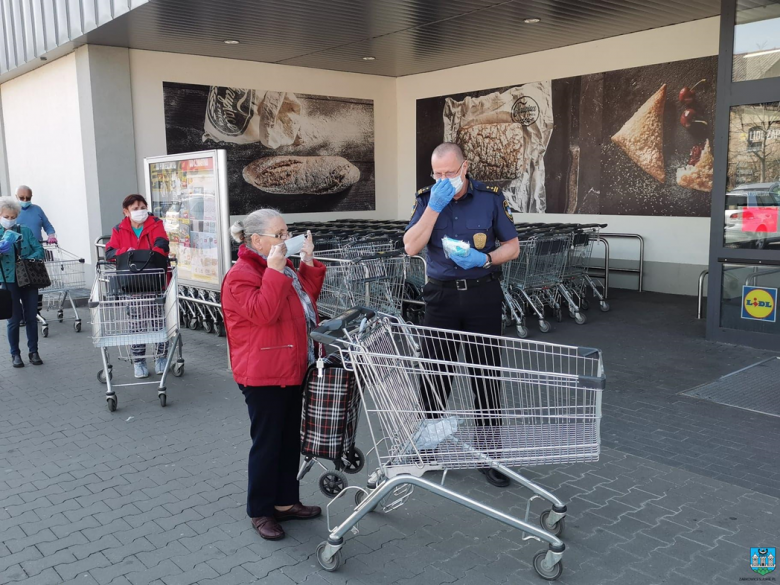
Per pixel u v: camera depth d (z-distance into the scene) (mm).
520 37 9992
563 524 3471
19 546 3354
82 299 10766
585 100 10531
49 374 6586
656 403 5297
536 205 11453
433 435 3072
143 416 5297
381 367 3113
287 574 3090
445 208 3906
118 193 10422
